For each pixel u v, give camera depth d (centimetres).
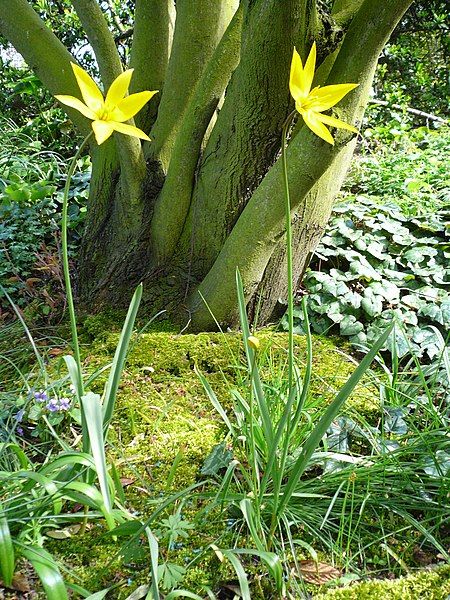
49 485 130
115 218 291
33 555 122
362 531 161
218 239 271
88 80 116
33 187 363
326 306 286
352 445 192
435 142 542
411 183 391
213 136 264
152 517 132
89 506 149
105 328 261
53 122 528
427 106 886
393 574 148
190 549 149
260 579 142
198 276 277
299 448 179
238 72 244
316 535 156
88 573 140
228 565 144
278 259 272
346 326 279
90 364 233
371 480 169
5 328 282
